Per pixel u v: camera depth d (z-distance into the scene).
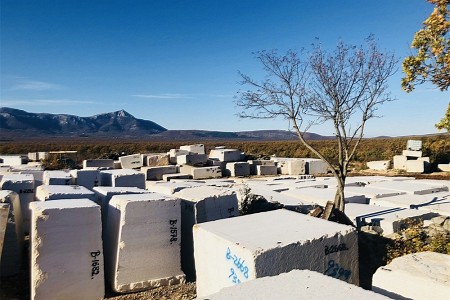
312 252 3.72
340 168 7.73
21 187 7.73
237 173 21.64
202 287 4.24
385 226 7.59
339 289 2.12
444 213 8.34
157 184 8.57
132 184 9.13
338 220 6.44
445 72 5.34
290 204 8.71
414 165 21.33
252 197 8.16
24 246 7.14
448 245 5.34
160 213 5.29
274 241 3.63
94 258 4.91
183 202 6.30
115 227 5.24
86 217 4.88
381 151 30.03
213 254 3.98
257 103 8.27
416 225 7.39
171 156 24.06
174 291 5.12
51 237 4.69
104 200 6.09
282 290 2.12
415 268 3.34
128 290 5.05
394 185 12.27
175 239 5.39
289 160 23.06
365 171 22.84
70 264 4.77
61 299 4.70
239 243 3.60
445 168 21.50
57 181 8.32
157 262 5.25
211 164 22.34
